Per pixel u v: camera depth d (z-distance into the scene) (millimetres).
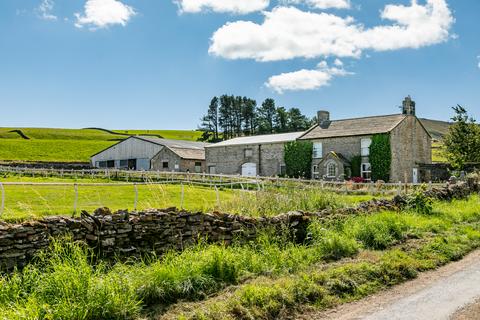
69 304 6309
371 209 14414
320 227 11469
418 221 13914
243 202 14242
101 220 8672
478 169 39844
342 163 41094
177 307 7012
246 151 50125
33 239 7781
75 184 10891
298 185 16922
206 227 10234
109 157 62969
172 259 8422
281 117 128000
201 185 30844
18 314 5895
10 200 16703
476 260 10375
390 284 8617
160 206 15047
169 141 63062
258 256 9484
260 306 7152
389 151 39688
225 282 8141
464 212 16094
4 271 7363
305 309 7301
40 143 91750
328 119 48812
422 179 43094
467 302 7379
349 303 7641
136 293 7137
